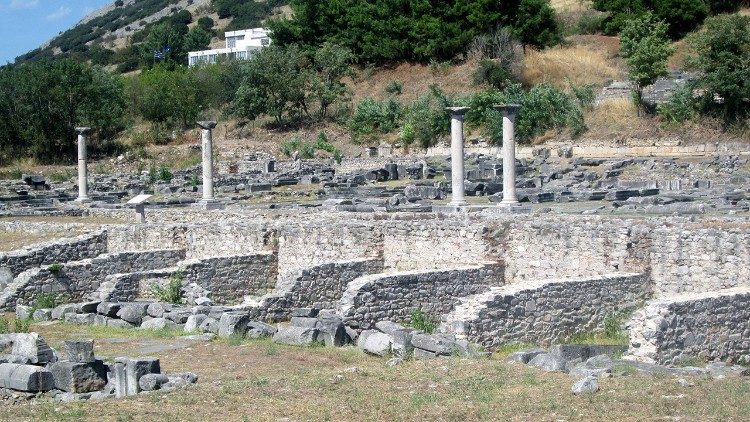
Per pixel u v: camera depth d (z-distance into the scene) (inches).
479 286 1294.3
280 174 2987.2
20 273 1579.7
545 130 3329.2
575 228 1288.1
